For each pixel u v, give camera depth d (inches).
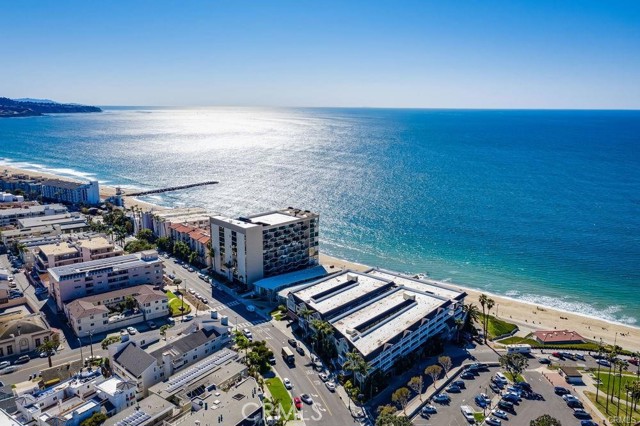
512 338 7445.9
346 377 6067.9
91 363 6166.3
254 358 6161.4
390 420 4763.8
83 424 4810.5
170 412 5002.5
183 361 6136.8
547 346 7121.1
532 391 5935.0
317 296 7755.9
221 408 4970.5
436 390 5905.5
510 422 5305.1
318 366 6328.7
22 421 4985.2
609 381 6190.9
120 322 7391.7
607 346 7101.4
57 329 7308.1
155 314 7711.6
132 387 5354.3
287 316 7859.3
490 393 5871.1
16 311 7790.4
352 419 5305.1
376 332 6496.1
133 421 4749.0
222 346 6653.5
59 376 5856.3
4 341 6525.6
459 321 7475.4
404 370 6328.7
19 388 5684.1
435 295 7746.1
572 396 5703.7
